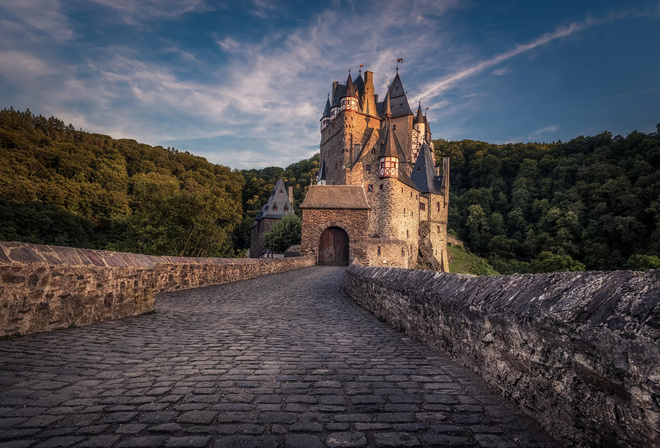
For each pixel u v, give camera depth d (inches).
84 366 138.9
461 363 150.3
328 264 1261.1
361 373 139.6
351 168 2294.5
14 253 173.9
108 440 82.8
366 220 1248.8
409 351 177.6
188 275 444.1
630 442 66.8
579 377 80.7
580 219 3184.1
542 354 94.5
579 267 2623.0
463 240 3905.0
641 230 2723.9
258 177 5570.9
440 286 183.9
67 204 2474.2
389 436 88.5
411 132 3125.0
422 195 2972.4
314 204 1373.0
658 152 3230.8
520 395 105.1
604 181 3307.1
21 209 2091.5
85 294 212.8
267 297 400.2
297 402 109.3
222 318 264.4
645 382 62.8
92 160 3011.8
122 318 244.7
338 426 93.6
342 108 2896.2
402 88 3161.9
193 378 129.5
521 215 3762.3
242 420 95.7
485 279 149.3
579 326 80.2
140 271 267.3
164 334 203.5
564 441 85.0
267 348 177.8
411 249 2426.2
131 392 114.0
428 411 104.2
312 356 164.6
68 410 99.0
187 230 870.4
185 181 3764.8
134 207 2787.9
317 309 325.7
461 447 83.9
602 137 4202.8
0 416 94.2
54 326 191.9
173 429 89.3
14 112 3513.8
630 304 71.2
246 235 3885.3
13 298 169.6
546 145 5152.6
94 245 2292.1
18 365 135.0
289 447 82.0
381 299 287.0
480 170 4616.1
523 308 104.9
